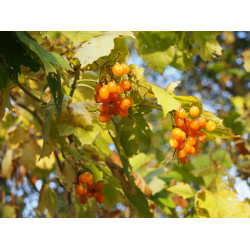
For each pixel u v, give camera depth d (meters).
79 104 2.20
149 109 2.29
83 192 2.13
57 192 4.50
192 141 2.01
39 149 4.05
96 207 2.92
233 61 6.06
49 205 2.85
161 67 3.46
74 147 2.47
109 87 1.95
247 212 2.70
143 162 4.48
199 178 3.70
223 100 6.08
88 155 2.63
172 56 3.43
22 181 3.98
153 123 6.58
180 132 1.96
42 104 2.30
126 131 2.37
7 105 2.10
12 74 1.98
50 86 1.92
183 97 1.97
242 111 4.42
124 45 2.06
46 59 1.78
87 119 2.14
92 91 2.98
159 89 1.96
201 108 2.00
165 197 3.45
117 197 3.33
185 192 3.37
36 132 4.22
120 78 2.08
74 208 2.83
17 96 3.35
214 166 3.54
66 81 2.24
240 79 6.06
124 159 2.34
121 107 2.03
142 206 2.62
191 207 3.25
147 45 3.38
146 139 2.44
